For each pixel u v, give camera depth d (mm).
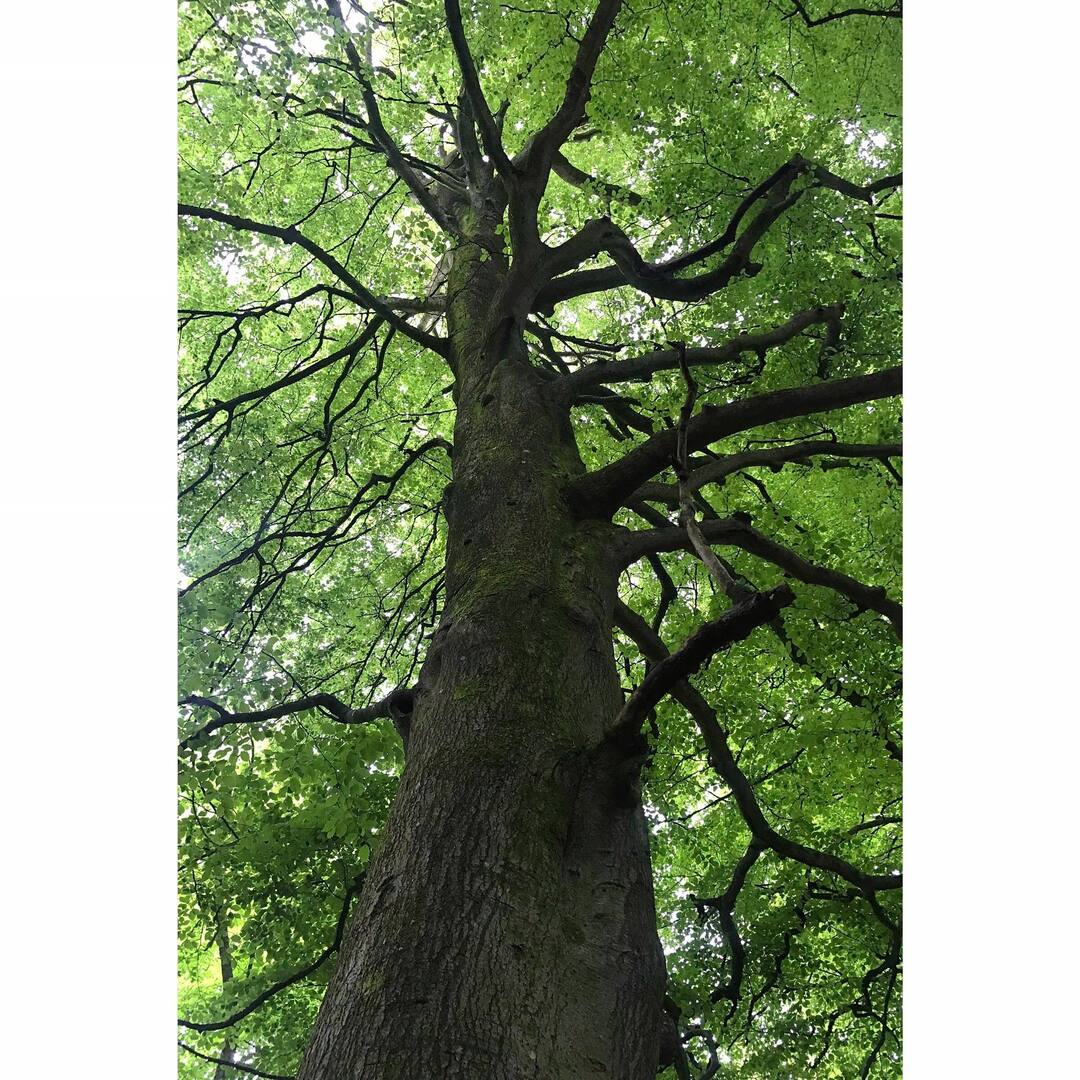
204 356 9273
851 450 5219
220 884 5988
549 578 4234
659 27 7363
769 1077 6613
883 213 6793
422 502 9539
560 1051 2475
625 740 3201
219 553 7703
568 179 8805
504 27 6824
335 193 9109
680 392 6184
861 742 5953
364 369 9445
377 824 5730
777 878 7414
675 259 6270
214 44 6453
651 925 3035
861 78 7289
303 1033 6285
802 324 6020
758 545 5027
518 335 6211
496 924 2727
